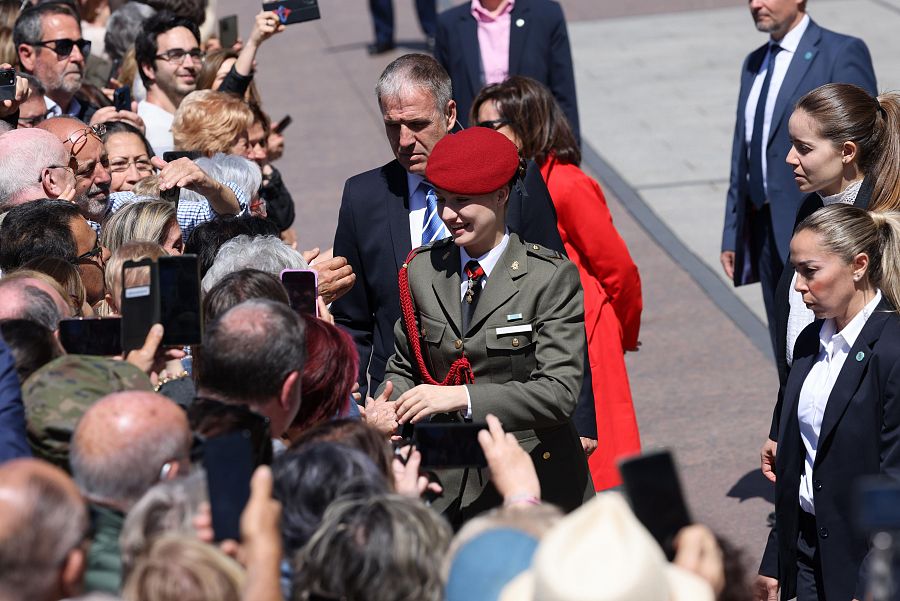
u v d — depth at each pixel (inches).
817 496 266.7
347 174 743.7
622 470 169.9
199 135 401.1
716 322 546.3
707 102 831.7
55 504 158.7
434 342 261.3
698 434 448.8
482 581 161.3
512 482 206.2
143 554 161.2
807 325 283.6
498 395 246.4
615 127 792.9
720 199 679.7
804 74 423.8
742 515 390.0
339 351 230.7
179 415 186.9
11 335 225.9
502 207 257.0
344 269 294.5
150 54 462.9
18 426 208.1
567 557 141.3
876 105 315.3
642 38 991.0
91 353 230.4
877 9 1015.0
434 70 297.7
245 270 242.5
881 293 262.5
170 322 223.3
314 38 1070.4
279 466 183.3
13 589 155.2
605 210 356.2
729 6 1074.7
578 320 257.4
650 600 138.7
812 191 322.3
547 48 542.3
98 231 345.4
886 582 155.2
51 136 323.6
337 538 169.8
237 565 163.0
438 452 214.2
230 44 548.4
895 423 257.0
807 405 269.9
